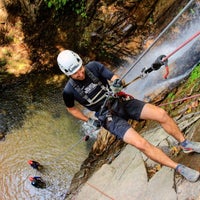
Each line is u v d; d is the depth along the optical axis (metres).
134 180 4.54
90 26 8.83
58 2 8.46
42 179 6.52
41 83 8.48
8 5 8.90
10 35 9.02
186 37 7.84
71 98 3.91
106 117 3.82
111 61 8.68
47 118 7.71
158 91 6.22
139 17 8.64
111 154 5.79
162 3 8.40
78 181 6.01
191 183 3.63
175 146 4.43
